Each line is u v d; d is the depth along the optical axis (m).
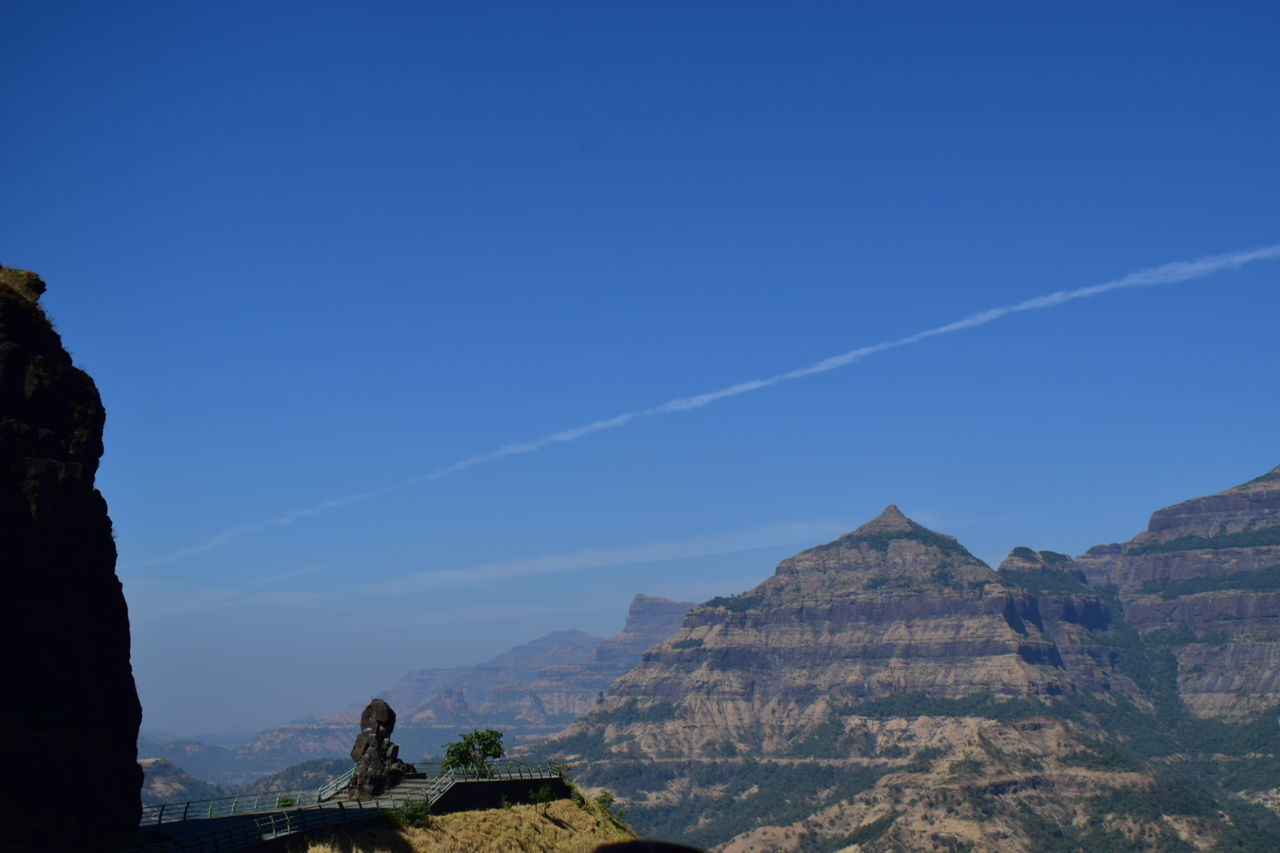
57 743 53.22
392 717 79.44
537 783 89.50
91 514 61.12
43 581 57.03
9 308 59.91
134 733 61.97
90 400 62.44
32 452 58.50
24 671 55.09
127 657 62.62
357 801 72.88
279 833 58.06
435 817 71.81
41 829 49.16
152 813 61.03
